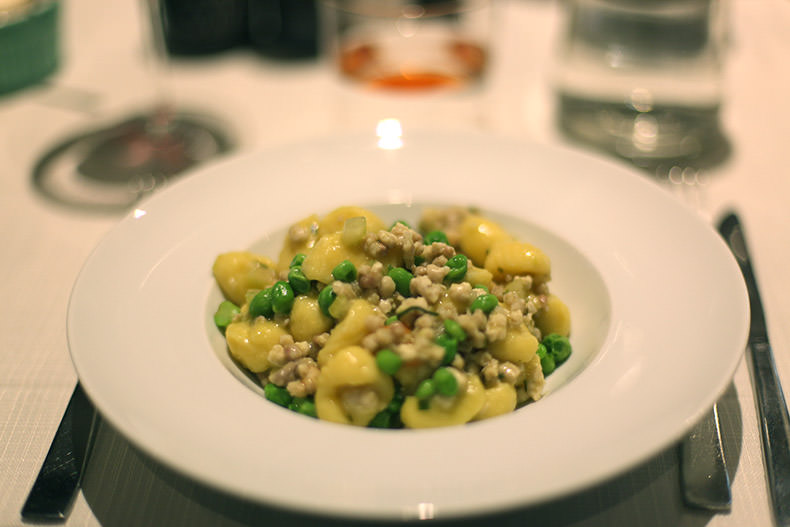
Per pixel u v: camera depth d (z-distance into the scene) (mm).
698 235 312
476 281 313
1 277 354
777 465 274
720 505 265
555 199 346
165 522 269
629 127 438
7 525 266
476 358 291
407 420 275
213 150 435
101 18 566
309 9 502
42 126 457
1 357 318
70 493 271
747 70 492
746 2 570
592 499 271
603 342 291
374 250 306
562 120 449
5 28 440
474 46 454
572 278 327
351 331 286
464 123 439
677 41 430
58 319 334
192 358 285
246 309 311
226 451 238
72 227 383
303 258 314
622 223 329
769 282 342
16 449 287
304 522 266
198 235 330
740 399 298
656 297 301
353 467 235
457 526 259
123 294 301
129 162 428
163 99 455
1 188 407
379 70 457
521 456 238
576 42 449
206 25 507
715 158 415
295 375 293
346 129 437
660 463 279
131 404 253
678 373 270
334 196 354
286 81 495
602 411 258
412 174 361
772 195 388
